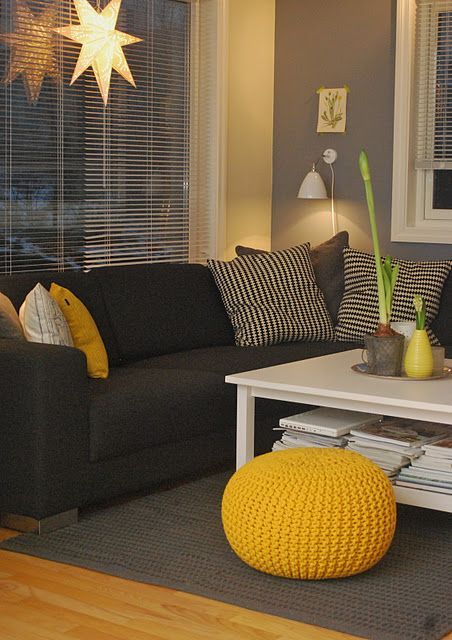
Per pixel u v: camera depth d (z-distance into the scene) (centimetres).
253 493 309
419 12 570
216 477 432
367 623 281
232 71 588
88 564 327
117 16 519
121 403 379
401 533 357
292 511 302
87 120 515
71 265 512
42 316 388
